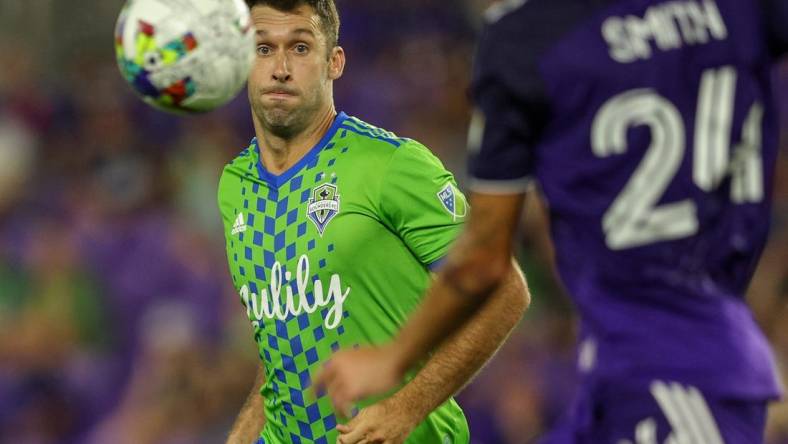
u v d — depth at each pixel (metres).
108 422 33.97
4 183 43.84
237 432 17.55
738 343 11.96
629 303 12.05
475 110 11.99
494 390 32.16
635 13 11.84
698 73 11.84
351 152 15.66
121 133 46.12
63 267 39.28
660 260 11.90
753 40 12.02
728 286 12.24
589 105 11.73
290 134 15.91
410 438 15.76
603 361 12.09
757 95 12.02
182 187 43.59
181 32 13.44
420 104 48.72
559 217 12.13
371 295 15.49
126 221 41.62
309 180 15.76
